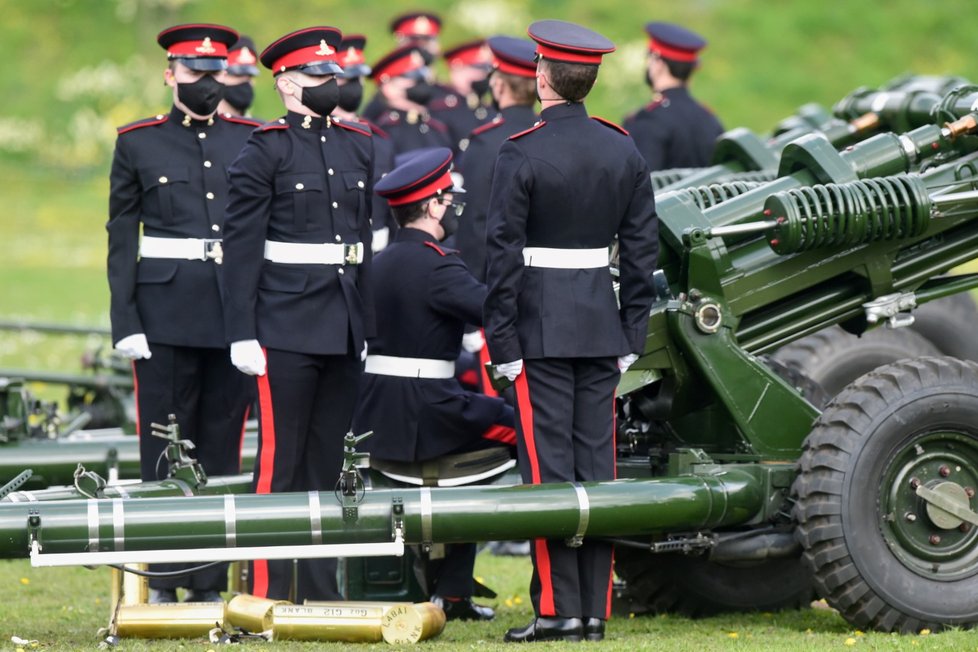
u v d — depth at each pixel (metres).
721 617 21.97
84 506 18.09
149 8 90.81
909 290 21.72
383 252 21.50
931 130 21.53
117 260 22.11
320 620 18.67
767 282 20.75
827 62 87.00
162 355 22.16
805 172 21.22
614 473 19.69
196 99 22.11
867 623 19.52
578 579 19.34
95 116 83.56
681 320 20.39
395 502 18.50
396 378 21.14
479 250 28.03
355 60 29.92
